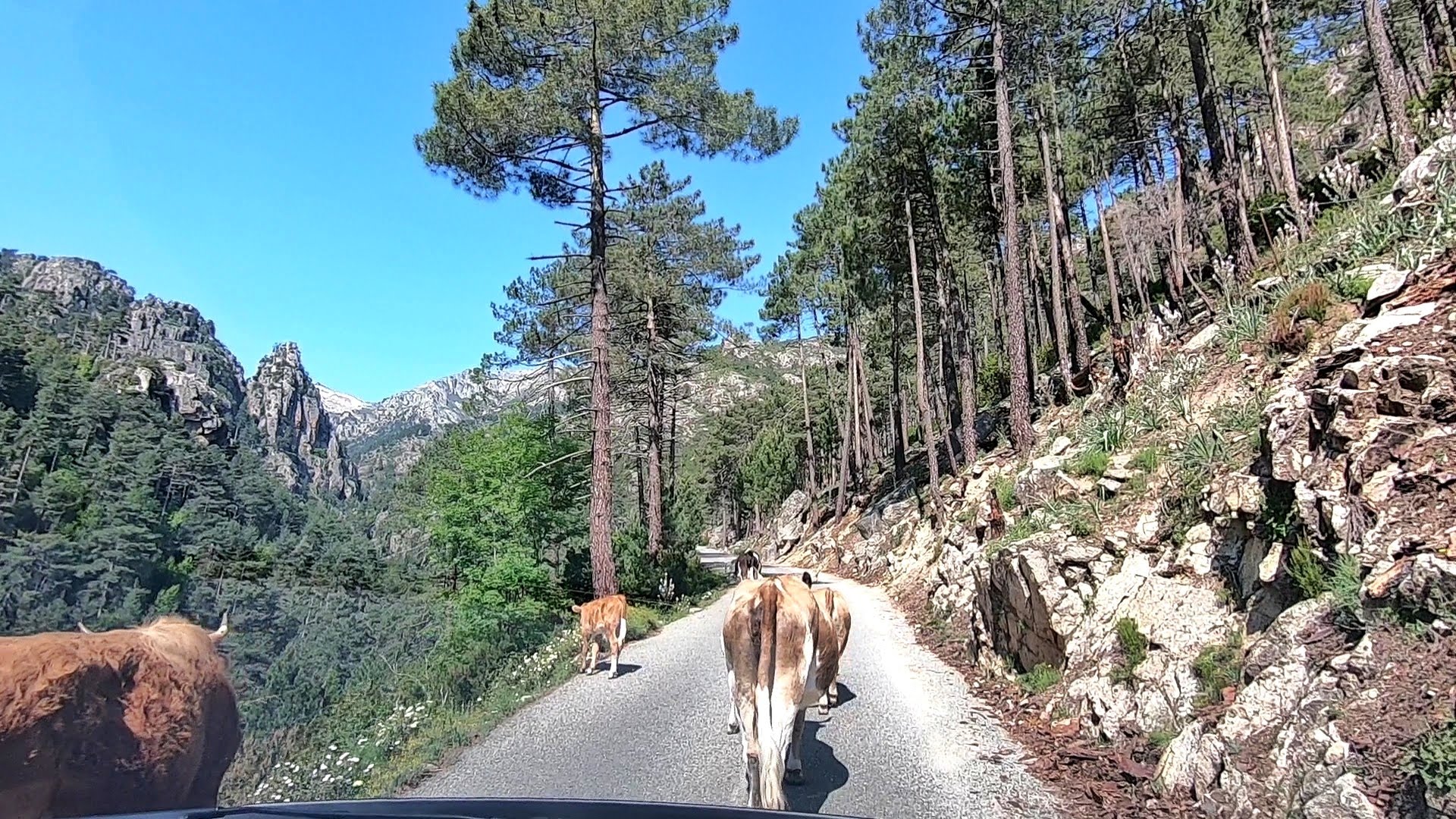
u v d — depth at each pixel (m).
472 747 6.89
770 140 15.36
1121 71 21.23
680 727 7.35
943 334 32.31
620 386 26.50
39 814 3.01
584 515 17.66
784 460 56.12
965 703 8.05
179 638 3.87
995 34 18.09
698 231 23.84
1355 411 5.21
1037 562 8.23
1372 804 3.39
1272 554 5.64
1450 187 8.53
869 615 15.85
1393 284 6.73
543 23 13.58
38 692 2.99
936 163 23.66
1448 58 14.48
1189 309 15.84
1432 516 4.29
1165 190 20.64
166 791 3.54
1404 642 3.96
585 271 22.64
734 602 5.18
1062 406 19.77
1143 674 6.13
